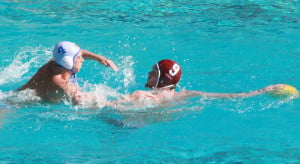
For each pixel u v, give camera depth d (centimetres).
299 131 1091
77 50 1176
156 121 1137
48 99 1170
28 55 1520
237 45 1631
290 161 970
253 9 2038
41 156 988
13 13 1930
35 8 2006
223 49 1599
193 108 1186
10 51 1546
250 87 1320
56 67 1174
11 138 1055
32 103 1177
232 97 1232
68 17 1905
